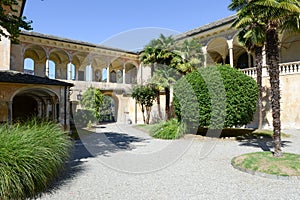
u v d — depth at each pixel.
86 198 4.55
